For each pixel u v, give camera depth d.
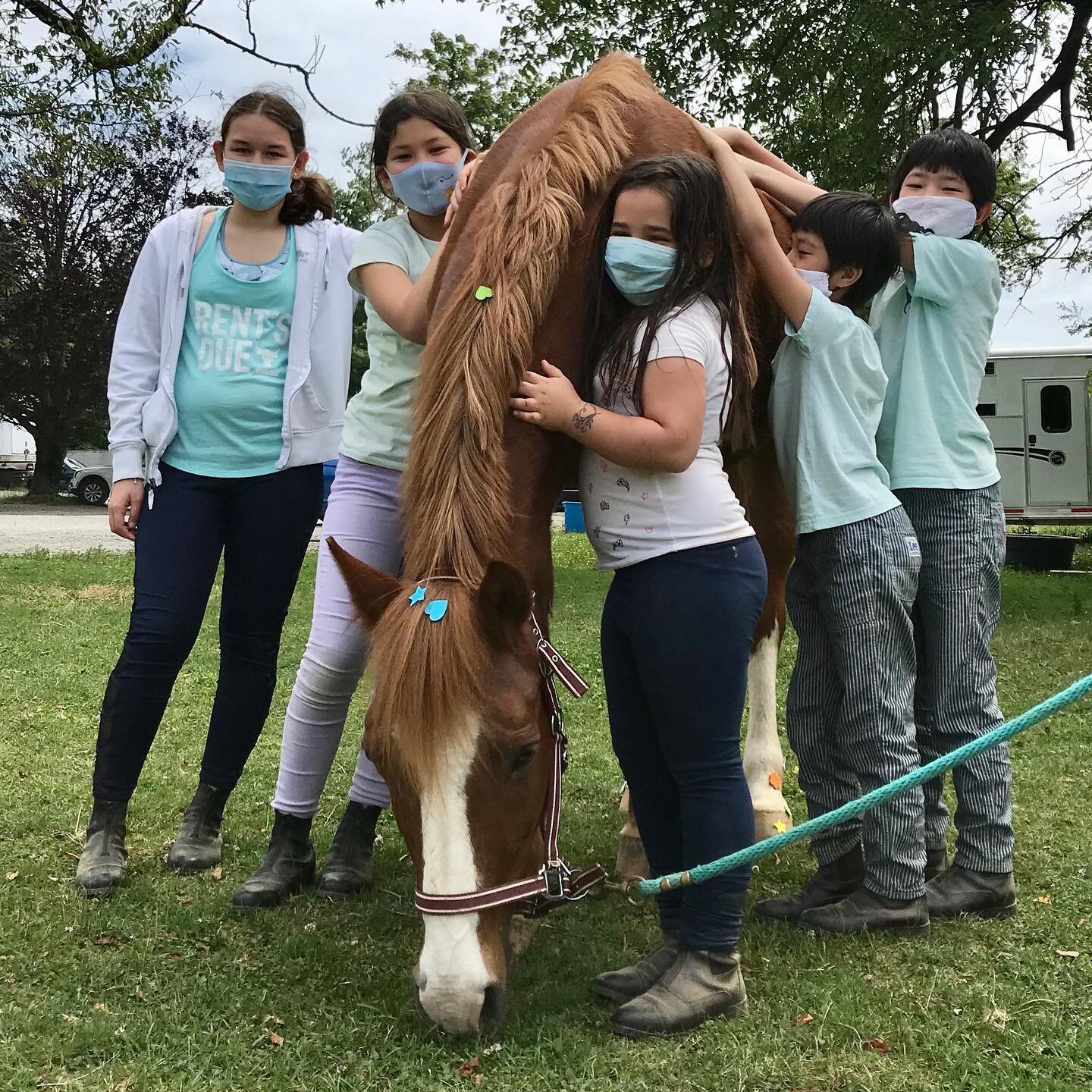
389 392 2.91
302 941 2.60
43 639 6.88
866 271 2.73
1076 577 11.52
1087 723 4.89
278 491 3.12
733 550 2.17
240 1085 1.98
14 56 9.67
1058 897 2.90
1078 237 10.66
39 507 25.09
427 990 1.83
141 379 3.13
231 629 3.22
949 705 2.86
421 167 2.77
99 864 2.97
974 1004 2.27
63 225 25.77
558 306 2.26
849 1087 1.95
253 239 3.17
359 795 3.03
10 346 26.03
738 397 2.31
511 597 1.85
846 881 2.84
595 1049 2.07
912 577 2.67
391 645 1.83
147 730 3.05
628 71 2.66
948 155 2.95
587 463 2.29
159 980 2.40
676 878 2.01
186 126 25.09
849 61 9.33
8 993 2.33
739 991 2.23
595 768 4.34
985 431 2.97
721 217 2.21
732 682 2.15
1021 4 8.91
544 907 2.17
